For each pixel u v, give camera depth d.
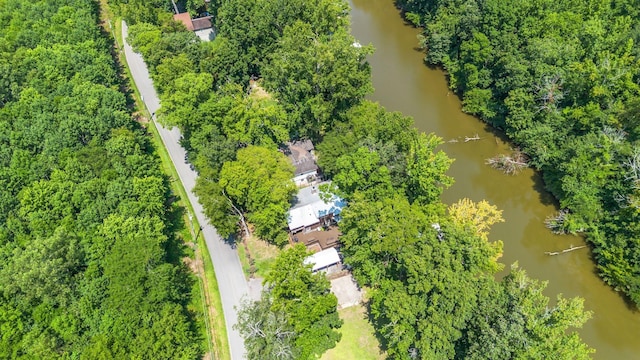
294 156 98.12
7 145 91.50
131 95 124.94
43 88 104.62
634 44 92.56
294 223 85.06
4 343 62.72
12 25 128.62
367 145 80.12
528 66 94.56
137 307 65.44
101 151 88.25
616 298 75.31
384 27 147.38
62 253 69.81
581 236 83.56
